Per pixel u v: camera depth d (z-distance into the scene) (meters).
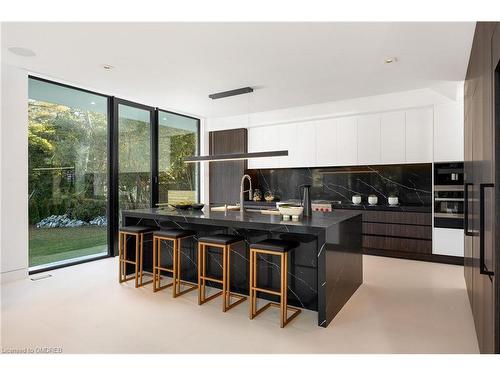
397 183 5.81
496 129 1.86
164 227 4.26
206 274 3.97
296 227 2.97
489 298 2.04
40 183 4.56
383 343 2.54
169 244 4.29
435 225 4.93
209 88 4.91
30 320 2.93
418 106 5.12
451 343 2.54
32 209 4.48
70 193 4.90
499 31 1.71
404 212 5.20
